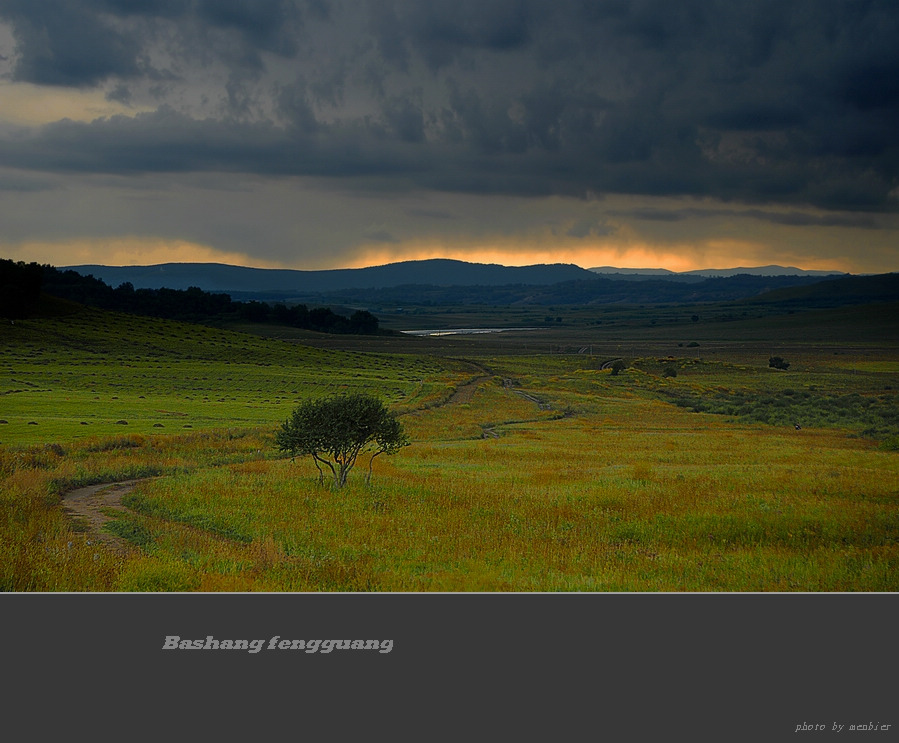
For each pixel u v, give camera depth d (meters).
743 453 53.56
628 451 56.38
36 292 187.38
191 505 29.83
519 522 27.02
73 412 80.25
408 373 164.12
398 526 25.81
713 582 18.89
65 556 18.61
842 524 25.84
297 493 32.88
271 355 177.00
